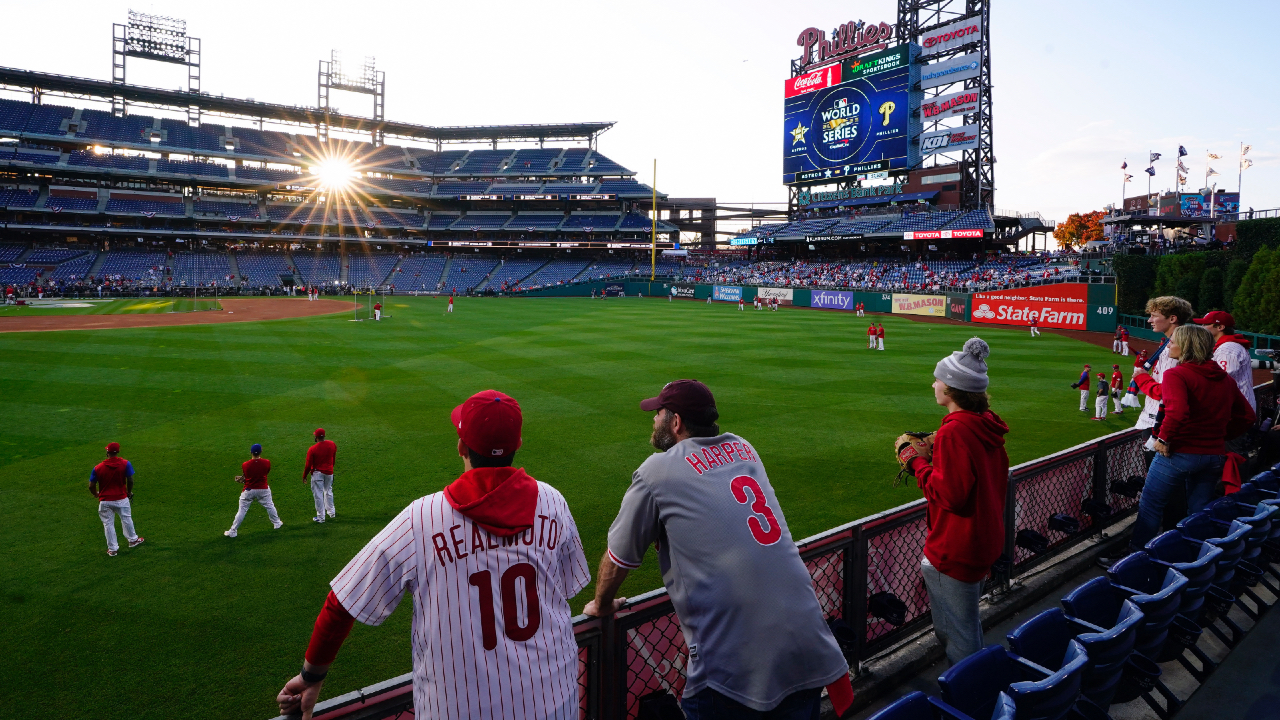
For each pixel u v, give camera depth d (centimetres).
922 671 484
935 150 6047
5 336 3206
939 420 1728
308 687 241
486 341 3341
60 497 1148
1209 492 551
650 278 8244
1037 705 304
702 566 263
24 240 7250
